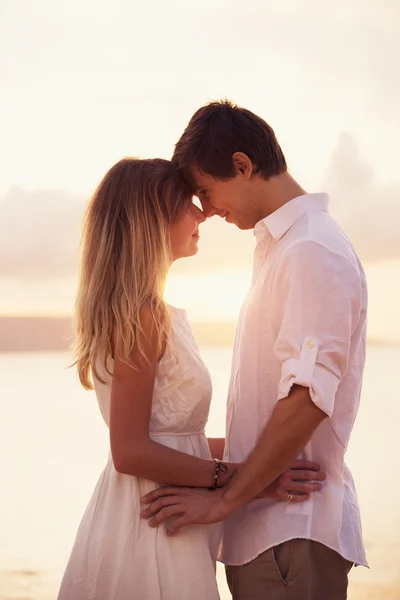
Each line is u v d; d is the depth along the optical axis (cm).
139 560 171
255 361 176
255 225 185
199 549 174
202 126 183
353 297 162
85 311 175
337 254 163
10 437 1160
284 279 166
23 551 599
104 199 179
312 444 174
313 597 171
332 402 157
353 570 539
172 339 172
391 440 1119
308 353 157
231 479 166
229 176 181
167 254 176
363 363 178
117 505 176
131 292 168
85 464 964
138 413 166
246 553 176
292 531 170
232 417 183
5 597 486
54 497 793
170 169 183
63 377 2155
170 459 166
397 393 1716
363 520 673
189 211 184
